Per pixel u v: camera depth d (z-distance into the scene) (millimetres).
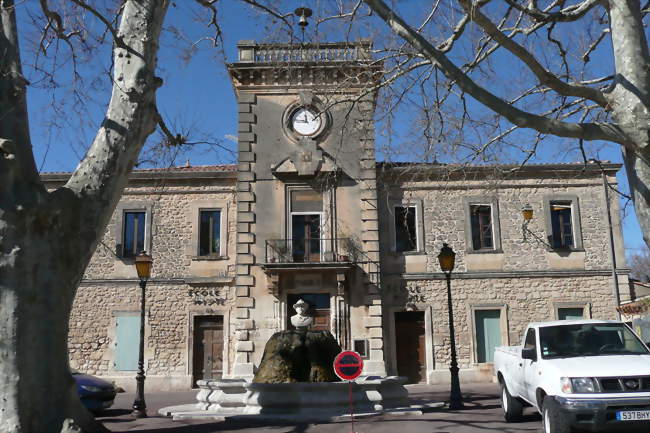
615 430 7352
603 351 8625
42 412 7758
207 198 22562
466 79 8227
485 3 8547
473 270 21891
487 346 21578
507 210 22312
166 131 10039
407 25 8453
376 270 21141
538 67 8250
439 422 10625
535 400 8711
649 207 8477
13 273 7742
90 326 21688
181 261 22109
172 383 21281
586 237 22141
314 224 21688
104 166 8797
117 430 10766
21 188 7938
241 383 12703
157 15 9414
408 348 21578
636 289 22484
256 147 22031
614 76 8656
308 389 11906
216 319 21938
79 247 8461
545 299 21734
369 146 21859
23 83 8266
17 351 7633
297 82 22250
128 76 9117
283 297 20969
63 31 9195
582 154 10859
